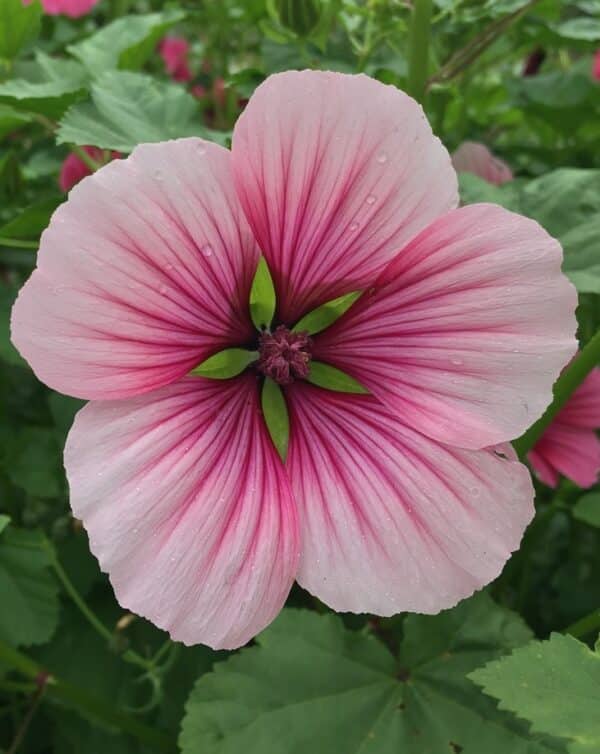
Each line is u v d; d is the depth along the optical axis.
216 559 0.08
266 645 0.10
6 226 0.11
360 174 0.08
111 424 0.08
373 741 0.10
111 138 0.11
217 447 0.08
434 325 0.08
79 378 0.07
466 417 0.08
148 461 0.08
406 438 0.08
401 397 0.08
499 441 0.08
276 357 0.09
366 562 0.08
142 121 0.12
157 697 0.12
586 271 0.11
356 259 0.08
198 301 0.08
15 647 0.12
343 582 0.08
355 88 0.07
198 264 0.08
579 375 0.11
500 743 0.10
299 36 0.12
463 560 0.08
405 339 0.08
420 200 0.08
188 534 0.08
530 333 0.08
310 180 0.08
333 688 0.10
